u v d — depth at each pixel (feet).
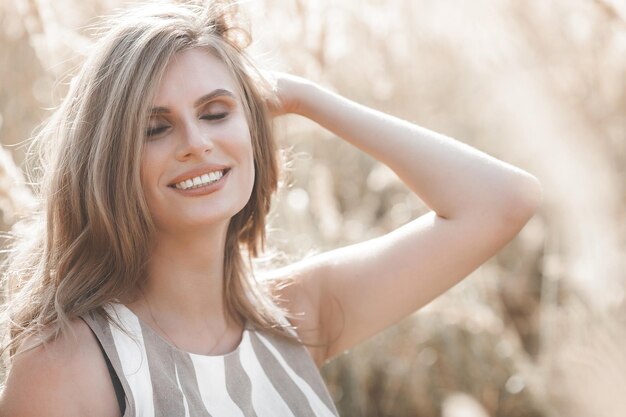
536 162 11.07
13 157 8.57
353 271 5.88
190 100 4.87
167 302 5.21
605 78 11.12
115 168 4.82
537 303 12.41
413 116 12.42
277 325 5.68
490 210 5.68
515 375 10.55
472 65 12.23
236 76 5.26
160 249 5.15
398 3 11.63
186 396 4.90
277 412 5.36
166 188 4.90
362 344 10.40
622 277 9.72
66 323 4.66
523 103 11.18
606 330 9.09
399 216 12.16
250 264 5.81
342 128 6.06
